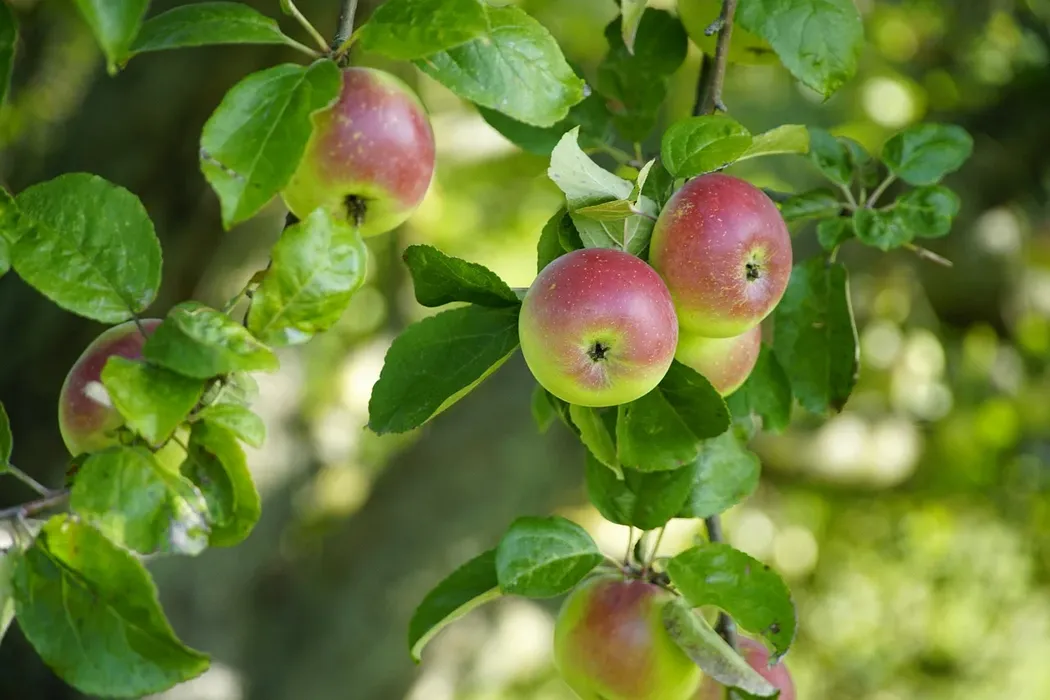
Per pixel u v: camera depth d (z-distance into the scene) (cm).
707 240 115
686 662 121
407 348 118
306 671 236
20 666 209
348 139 117
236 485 113
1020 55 233
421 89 264
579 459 239
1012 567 389
